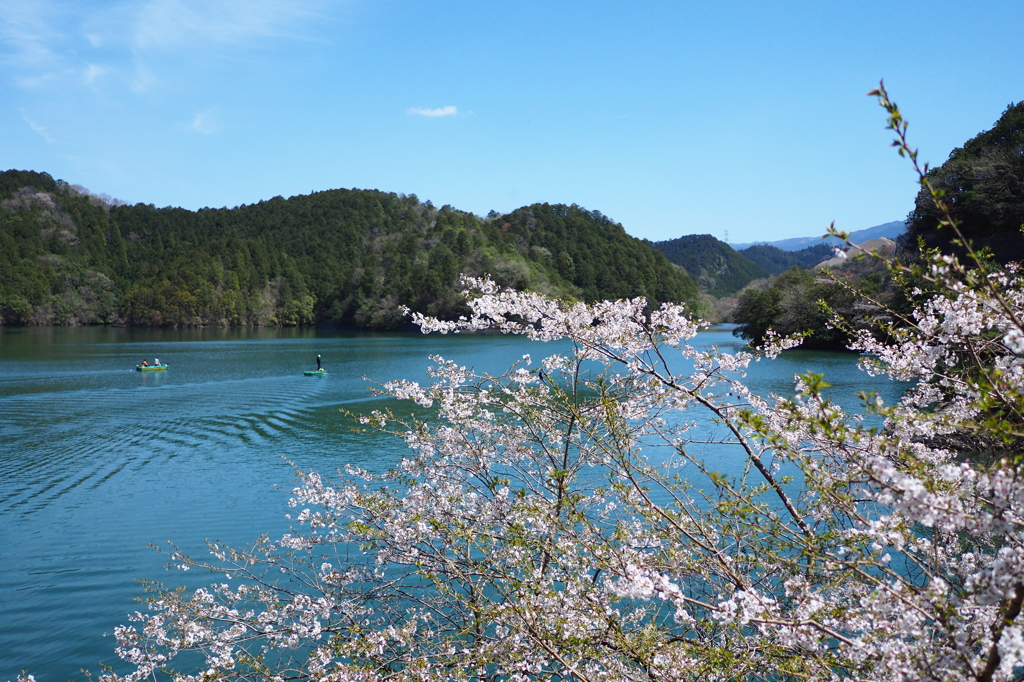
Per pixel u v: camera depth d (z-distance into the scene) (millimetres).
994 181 28234
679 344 5691
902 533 3434
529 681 4672
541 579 4512
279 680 5484
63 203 157250
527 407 6133
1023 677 3199
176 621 6051
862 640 3283
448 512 5586
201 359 60156
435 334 106375
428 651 5305
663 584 3232
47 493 18391
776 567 4500
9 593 12055
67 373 47625
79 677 9531
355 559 9484
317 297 143500
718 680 4195
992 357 4090
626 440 5223
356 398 35844
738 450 16672
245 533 14984
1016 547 2814
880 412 3207
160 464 21656
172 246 170000
